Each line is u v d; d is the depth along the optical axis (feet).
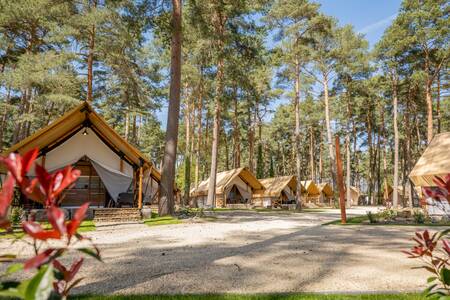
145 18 52.08
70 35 65.62
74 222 3.55
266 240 28.99
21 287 3.32
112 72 82.23
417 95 115.14
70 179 4.17
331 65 112.06
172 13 52.75
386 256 21.48
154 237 30.81
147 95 84.79
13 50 78.13
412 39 81.71
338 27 104.37
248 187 113.60
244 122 151.23
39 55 64.23
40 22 70.69
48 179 3.98
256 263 19.15
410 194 107.76
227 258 20.59
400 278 15.92
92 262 19.30
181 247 25.00
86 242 26.96
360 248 24.67
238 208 101.55
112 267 17.98
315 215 67.92
